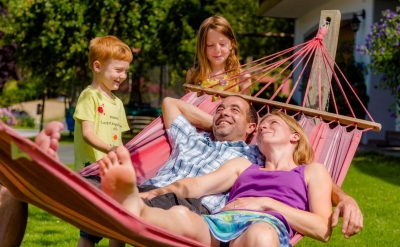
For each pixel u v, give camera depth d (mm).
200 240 3312
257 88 20859
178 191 3727
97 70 4555
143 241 2912
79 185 2555
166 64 18703
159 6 15859
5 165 2617
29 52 16688
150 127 4469
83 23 15406
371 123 4527
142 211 3021
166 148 4422
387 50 11258
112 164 2826
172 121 4441
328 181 3686
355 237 5871
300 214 3494
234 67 5500
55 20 15320
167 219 3141
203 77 5449
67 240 5723
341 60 14281
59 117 31516
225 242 3316
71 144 15812
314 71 5500
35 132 22391
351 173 9766
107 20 15727
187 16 16406
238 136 4309
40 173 2521
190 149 4230
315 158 4348
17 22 16109
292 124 3932
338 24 5477
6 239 3605
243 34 20359
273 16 18844
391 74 11539
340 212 3471
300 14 18281
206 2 18141
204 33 5371
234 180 3891
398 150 12781
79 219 2875
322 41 5457
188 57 16922
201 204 3781
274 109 4855
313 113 4715
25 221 3660
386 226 6262
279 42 23594
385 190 8289
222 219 3428
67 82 18125
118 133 4645
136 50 16922
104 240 5871
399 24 11172
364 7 14125
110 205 2674
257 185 3723
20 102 30094
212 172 3877
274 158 3889
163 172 4141
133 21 15406
